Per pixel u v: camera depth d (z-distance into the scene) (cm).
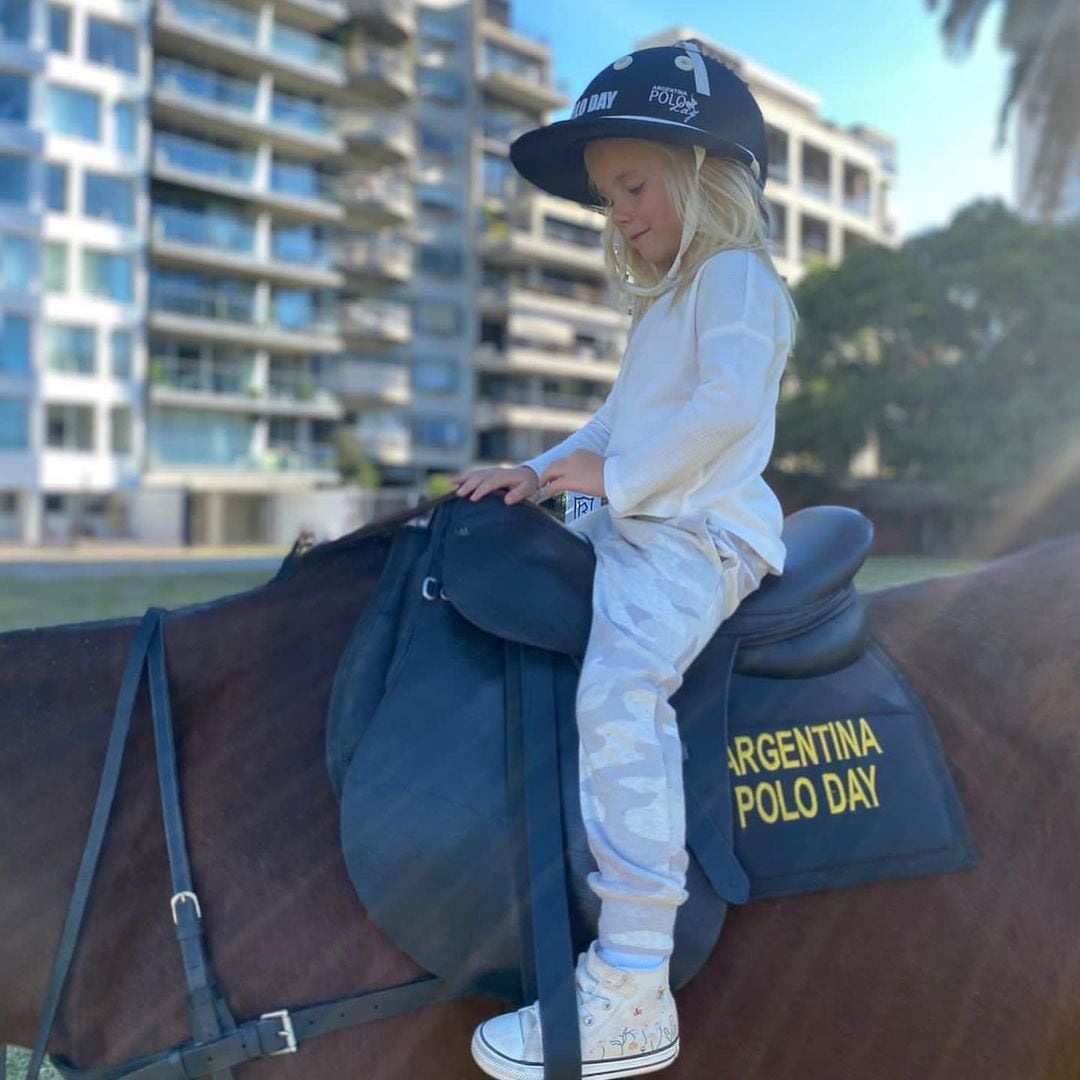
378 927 143
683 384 162
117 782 151
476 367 4353
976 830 165
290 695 160
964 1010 154
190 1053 140
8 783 153
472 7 4294
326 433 3997
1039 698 183
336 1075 142
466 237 4319
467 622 158
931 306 2217
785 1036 149
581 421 4603
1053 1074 157
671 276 166
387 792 143
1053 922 161
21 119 3133
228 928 144
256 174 3603
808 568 169
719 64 167
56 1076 256
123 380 3394
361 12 3853
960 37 1836
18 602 1094
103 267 3328
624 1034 136
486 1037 137
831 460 2241
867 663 174
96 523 3428
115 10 3266
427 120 4206
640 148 162
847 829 156
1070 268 2162
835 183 4494
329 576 174
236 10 3550
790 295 167
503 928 142
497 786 146
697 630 149
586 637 153
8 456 3180
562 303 4472
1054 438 1964
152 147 3381
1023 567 215
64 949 145
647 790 140
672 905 138
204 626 166
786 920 151
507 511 165
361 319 3950
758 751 157
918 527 2111
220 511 3644
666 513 156
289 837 149
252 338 3638
